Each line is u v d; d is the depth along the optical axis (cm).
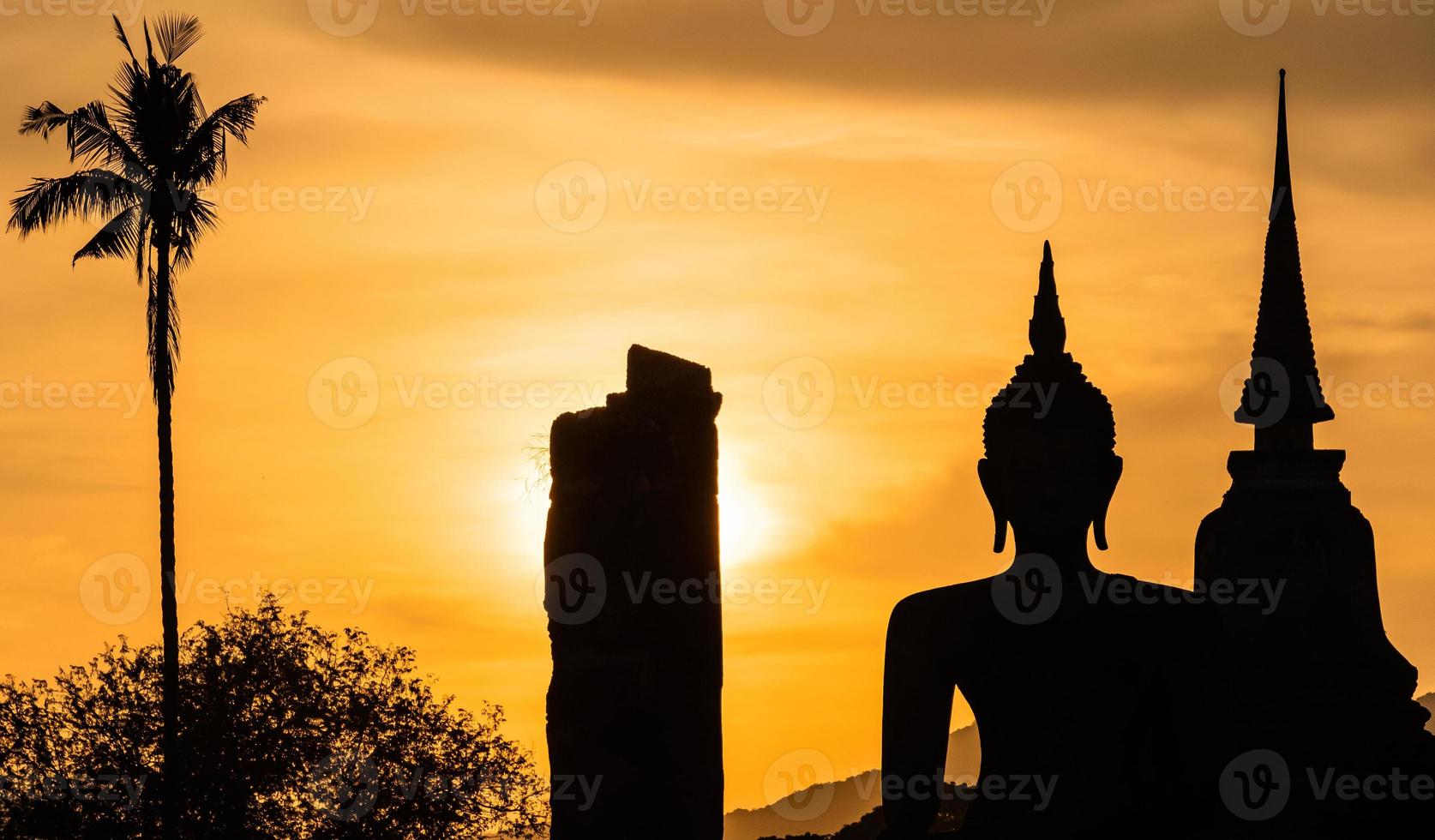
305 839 4288
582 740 1066
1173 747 1046
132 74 4606
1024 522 1063
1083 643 1044
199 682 4403
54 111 4550
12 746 4338
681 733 1066
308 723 4378
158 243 4572
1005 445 1070
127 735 4375
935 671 1059
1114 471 1070
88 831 4259
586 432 1083
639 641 1069
